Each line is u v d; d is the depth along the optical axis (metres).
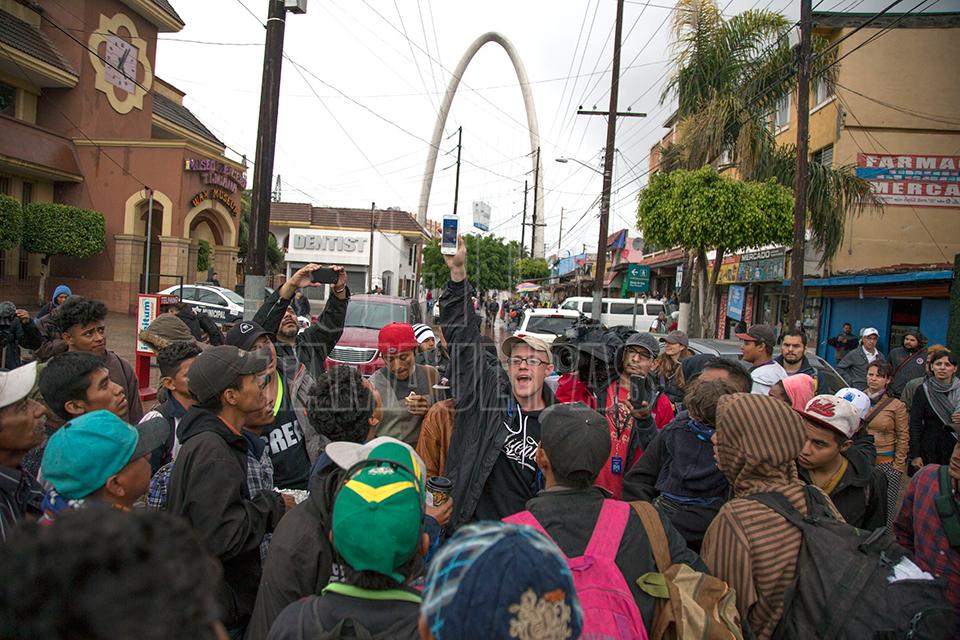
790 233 13.73
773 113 16.22
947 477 2.35
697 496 2.58
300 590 1.84
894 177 15.92
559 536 1.83
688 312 16.12
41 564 0.72
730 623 1.72
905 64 16.03
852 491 2.83
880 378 5.54
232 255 23.89
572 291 27.22
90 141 20.50
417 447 3.22
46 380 2.55
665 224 14.46
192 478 2.10
